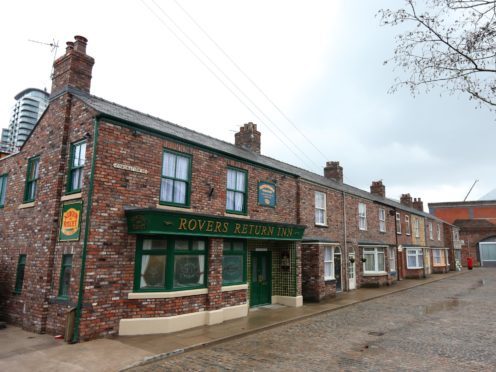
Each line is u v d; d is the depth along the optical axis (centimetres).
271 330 1069
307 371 704
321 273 1650
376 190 3278
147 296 965
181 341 888
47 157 1094
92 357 752
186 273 1069
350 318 1261
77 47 1129
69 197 972
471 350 852
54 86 1142
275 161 1928
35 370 681
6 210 1252
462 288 2256
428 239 3697
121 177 965
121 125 981
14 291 1102
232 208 1303
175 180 1105
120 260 941
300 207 1672
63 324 902
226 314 1166
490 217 5219
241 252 1294
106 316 901
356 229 2238
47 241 1005
